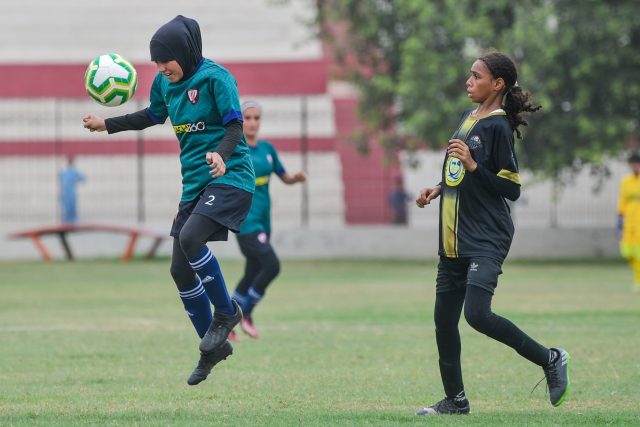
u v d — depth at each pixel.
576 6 62.78
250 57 80.12
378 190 75.00
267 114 72.88
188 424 15.76
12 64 77.31
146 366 23.23
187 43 16.56
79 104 77.12
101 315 35.03
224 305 16.91
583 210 71.62
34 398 18.84
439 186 17.64
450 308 16.88
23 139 76.44
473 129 16.39
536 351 16.42
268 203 29.31
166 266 62.62
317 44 80.88
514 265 65.25
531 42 62.03
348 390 19.91
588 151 63.41
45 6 81.31
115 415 16.80
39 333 29.64
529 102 16.50
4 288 46.97
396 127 73.00
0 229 71.38
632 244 47.19
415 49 64.81
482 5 65.12
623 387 20.14
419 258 70.94
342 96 81.06
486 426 15.66
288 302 40.31
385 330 30.52
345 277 54.78
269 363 23.75
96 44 80.69
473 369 22.81
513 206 71.94
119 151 76.25
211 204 16.67
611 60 62.75
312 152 76.44
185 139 17.06
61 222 70.12
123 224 74.31
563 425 15.85
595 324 31.52
